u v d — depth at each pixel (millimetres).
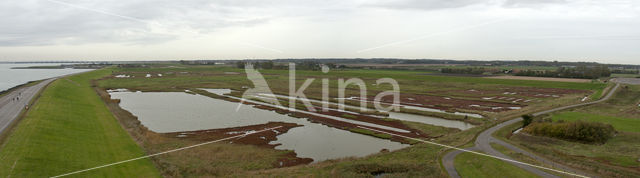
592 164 35531
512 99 95750
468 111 76000
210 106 85125
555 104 81875
